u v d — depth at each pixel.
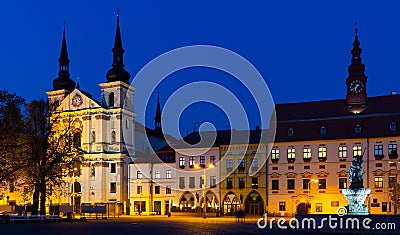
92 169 117.06
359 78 90.56
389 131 84.38
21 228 50.09
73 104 121.31
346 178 85.38
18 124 66.44
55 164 72.69
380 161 83.62
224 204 97.31
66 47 130.12
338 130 87.75
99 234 40.81
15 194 107.12
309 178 87.81
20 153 67.88
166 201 107.75
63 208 72.50
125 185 116.88
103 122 118.31
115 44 123.62
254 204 94.38
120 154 116.44
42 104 72.50
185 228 50.12
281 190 89.81
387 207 82.12
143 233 42.19
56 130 82.19
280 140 90.81
